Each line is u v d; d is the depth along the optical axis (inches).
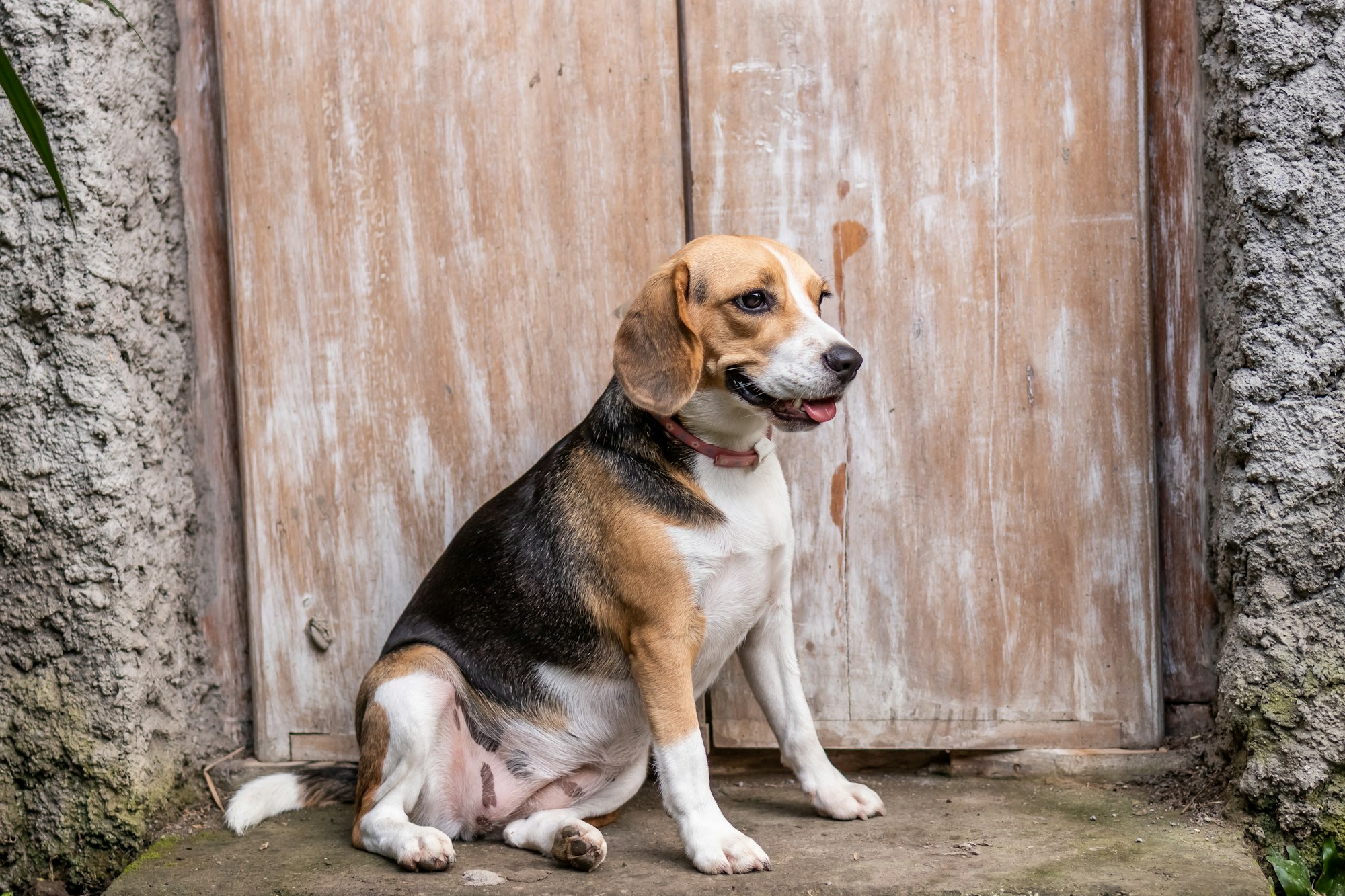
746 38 131.3
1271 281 114.6
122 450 127.3
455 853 116.7
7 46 122.8
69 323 124.6
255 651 140.3
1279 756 115.2
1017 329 130.4
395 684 117.6
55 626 126.6
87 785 126.5
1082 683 132.0
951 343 131.4
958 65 129.0
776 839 116.3
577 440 120.4
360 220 136.4
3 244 124.5
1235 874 105.3
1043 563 132.0
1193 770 126.3
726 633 116.5
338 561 138.9
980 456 132.0
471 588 121.9
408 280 136.5
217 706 142.3
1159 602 131.2
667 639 111.4
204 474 141.8
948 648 134.0
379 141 135.6
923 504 133.1
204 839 125.0
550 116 133.9
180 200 139.8
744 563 113.9
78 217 124.0
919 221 130.7
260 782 130.7
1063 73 127.8
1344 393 113.7
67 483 125.4
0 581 127.0
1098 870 106.5
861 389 132.8
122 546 127.3
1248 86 114.3
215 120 139.9
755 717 135.6
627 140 133.1
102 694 126.7
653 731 111.1
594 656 117.0
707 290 110.0
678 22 132.1
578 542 116.0
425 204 135.9
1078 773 131.0
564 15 132.9
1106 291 128.6
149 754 130.0
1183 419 130.2
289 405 138.3
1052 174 128.7
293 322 137.7
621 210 133.9
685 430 114.1
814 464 134.1
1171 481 131.0
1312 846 114.3
